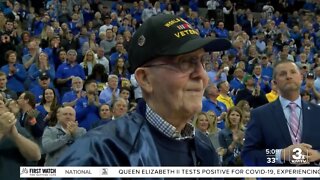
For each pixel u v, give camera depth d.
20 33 13.20
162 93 1.44
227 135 6.00
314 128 3.43
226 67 11.30
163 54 1.41
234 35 16.22
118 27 15.16
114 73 10.12
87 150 1.28
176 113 1.45
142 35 1.45
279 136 3.43
